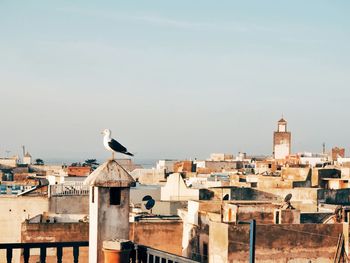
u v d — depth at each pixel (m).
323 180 62.44
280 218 36.09
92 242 15.91
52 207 54.91
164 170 93.31
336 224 35.28
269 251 34.06
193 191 60.47
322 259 34.88
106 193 15.76
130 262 15.90
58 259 16.52
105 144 15.95
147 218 46.56
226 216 38.16
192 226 41.31
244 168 112.44
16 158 139.25
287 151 121.19
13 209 54.97
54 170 111.12
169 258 14.27
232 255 33.53
